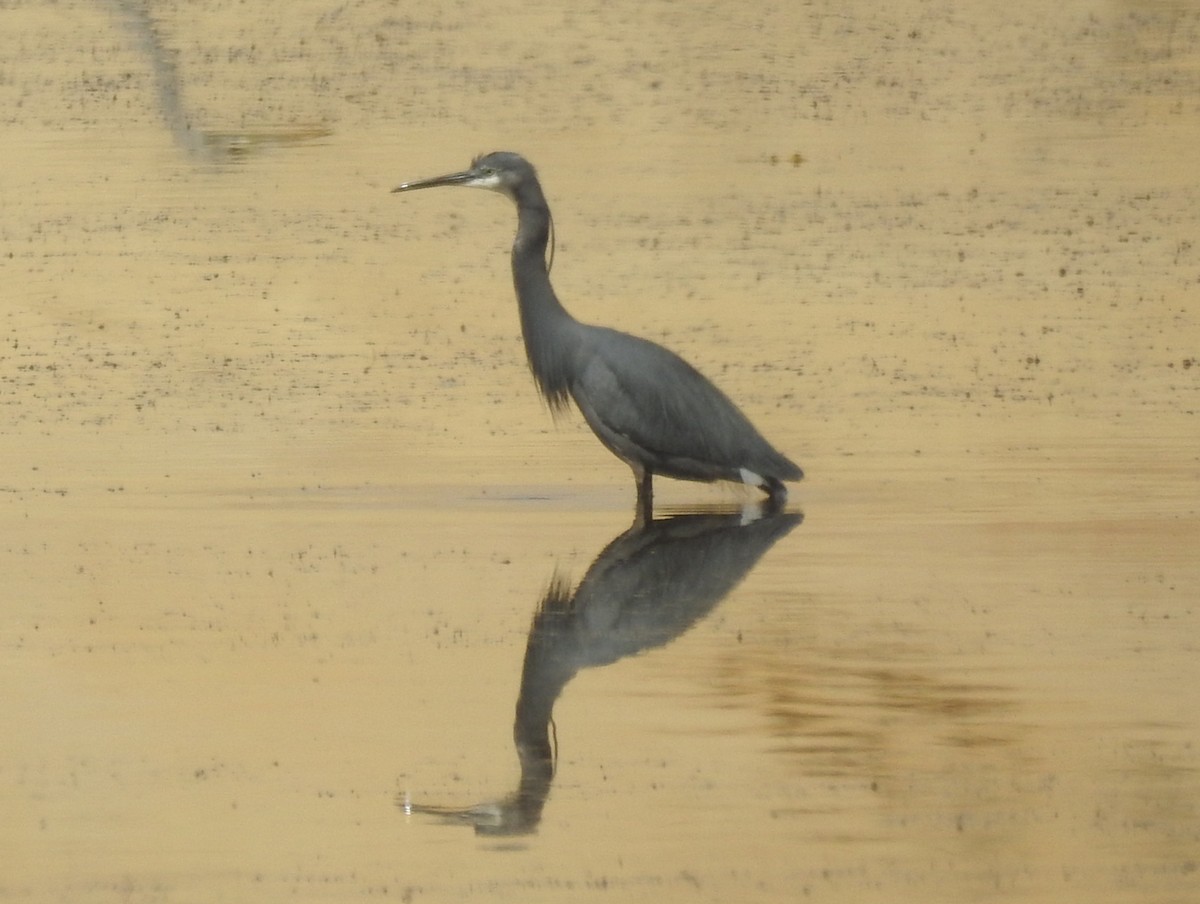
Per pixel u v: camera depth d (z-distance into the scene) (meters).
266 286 24.56
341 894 8.17
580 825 8.93
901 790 9.33
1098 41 41.31
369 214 28.69
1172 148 33.69
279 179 31.03
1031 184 31.12
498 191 15.88
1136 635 11.72
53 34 41.41
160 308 23.53
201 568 13.34
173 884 8.27
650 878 8.32
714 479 15.61
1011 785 9.35
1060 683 10.83
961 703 10.46
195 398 19.69
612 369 15.51
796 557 13.73
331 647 11.53
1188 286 25.02
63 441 17.80
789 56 40.19
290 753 9.80
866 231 27.88
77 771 9.61
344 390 20.02
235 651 11.43
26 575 13.12
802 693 10.70
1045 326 22.92
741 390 20.03
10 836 8.80
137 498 15.58
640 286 24.83
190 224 27.89
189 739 10.02
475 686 10.79
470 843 8.68
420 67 39.53
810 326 22.89
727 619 12.10
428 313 23.44
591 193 30.20
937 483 16.19
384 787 9.41
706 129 34.91
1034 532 14.40
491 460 17.30
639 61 39.84
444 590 12.80
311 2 43.59
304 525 14.70
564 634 11.79
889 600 12.52
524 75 38.84
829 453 17.44
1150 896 8.14
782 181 31.06
